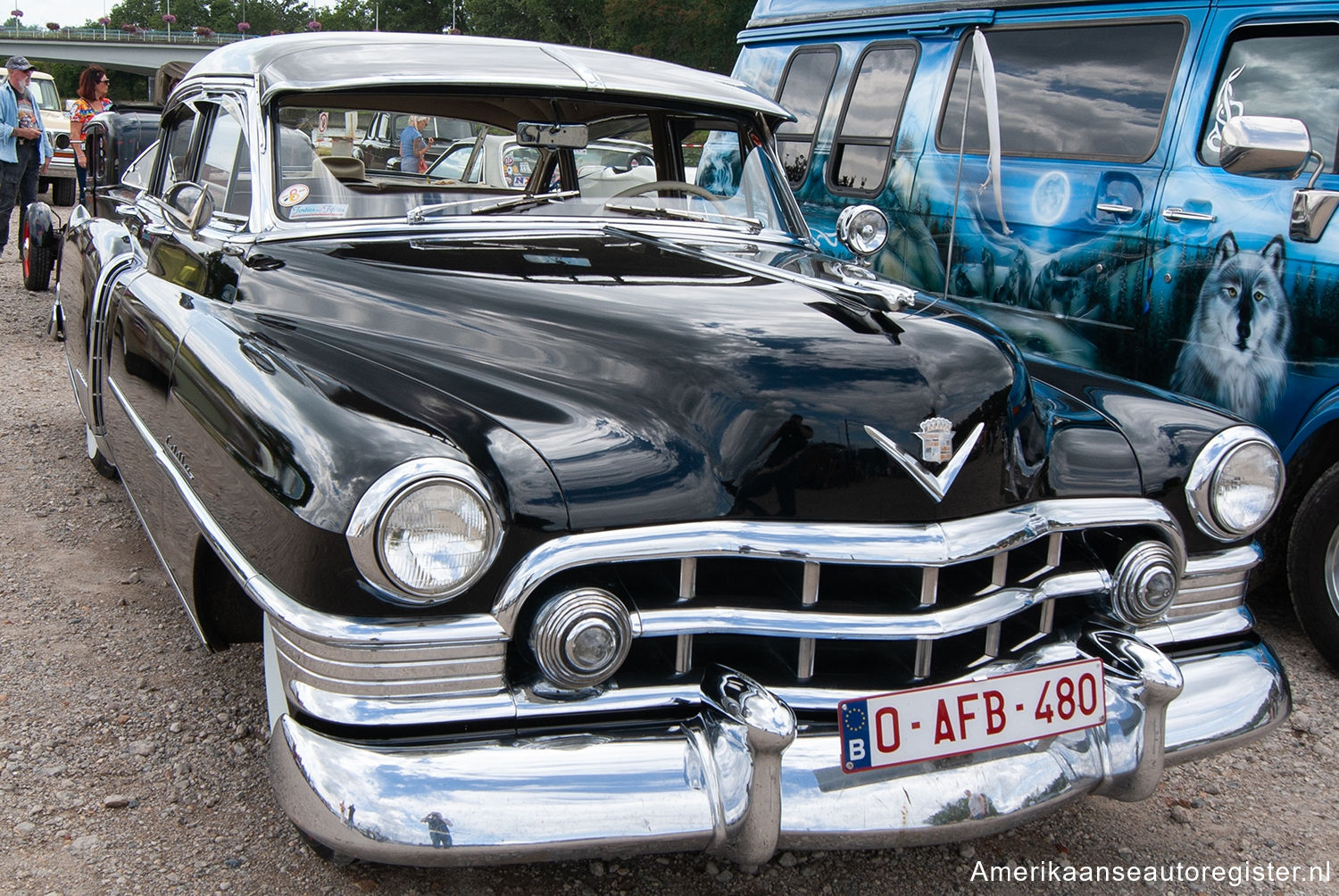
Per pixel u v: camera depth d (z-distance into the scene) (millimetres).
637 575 2135
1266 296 3936
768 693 2020
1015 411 2309
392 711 1918
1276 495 2521
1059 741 2244
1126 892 2533
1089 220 4578
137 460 3154
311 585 1916
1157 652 2311
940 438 2188
